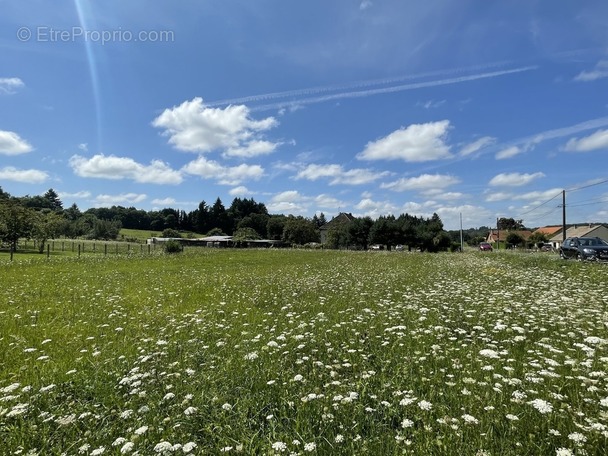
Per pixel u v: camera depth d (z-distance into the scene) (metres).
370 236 87.94
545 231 115.19
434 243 86.25
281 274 19.44
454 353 5.29
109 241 102.31
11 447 3.19
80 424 3.58
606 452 2.79
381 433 3.23
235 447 3.04
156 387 4.34
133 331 7.43
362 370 4.80
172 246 43.88
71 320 8.42
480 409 3.48
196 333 7.08
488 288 12.31
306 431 3.26
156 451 2.90
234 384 4.39
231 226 172.25
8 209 45.81
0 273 17.58
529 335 6.30
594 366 4.41
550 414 3.28
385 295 11.41
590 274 15.33
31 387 4.35
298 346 5.66
